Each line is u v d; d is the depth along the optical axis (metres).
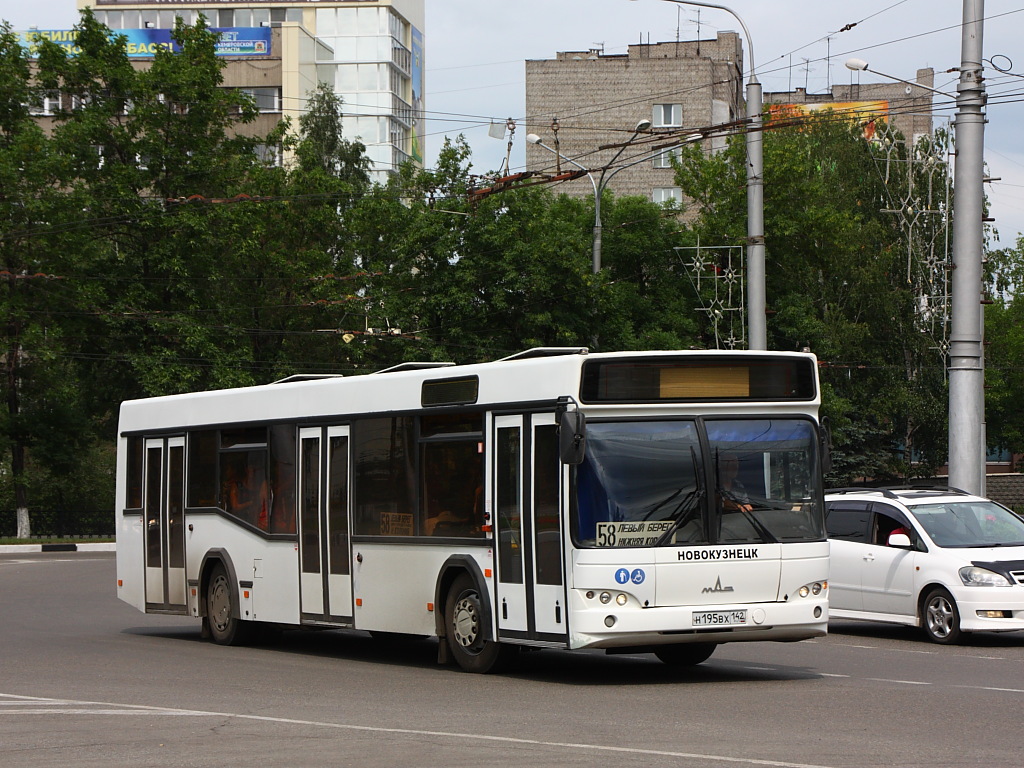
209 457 18.25
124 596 20.06
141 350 47.69
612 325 45.53
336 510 15.63
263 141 52.62
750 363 12.81
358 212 51.12
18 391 50.38
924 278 59.19
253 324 51.28
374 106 97.88
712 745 8.72
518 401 13.06
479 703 11.26
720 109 83.44
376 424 15.11
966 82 22.45
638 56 85.19
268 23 97.44
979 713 10.23
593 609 12.06
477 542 13.51
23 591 28.48
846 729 9.41
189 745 9.10
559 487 12.40
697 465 12.46
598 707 10.86
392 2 98.50
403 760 8.30
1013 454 77.06
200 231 46.84
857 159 62.44
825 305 57.81
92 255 48.12
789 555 12.59
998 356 74.44
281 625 17.70
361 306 48.25
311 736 9.41
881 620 17.91
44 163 46.28
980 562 16.84
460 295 44.22
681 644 13.27
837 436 54.31
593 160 83.50
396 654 16.47
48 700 11.70
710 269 55.38
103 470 57.59
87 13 49.41
